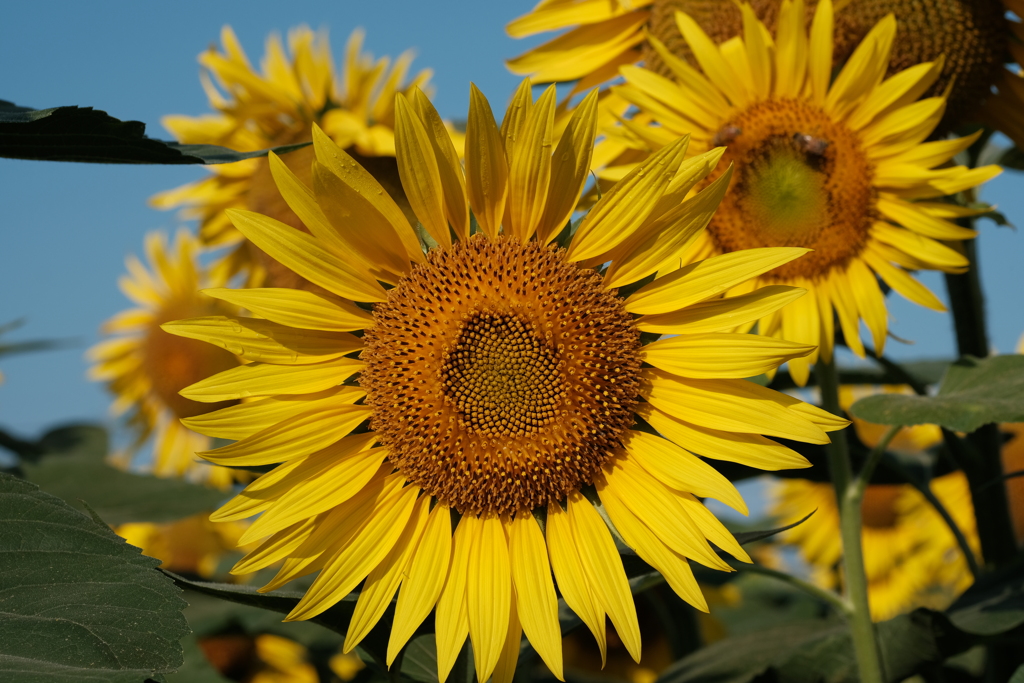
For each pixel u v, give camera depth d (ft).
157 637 2.98
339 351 3.30
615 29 3.97
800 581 3.61
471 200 3.29
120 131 3.14
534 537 3.27
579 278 3.31
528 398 3.29
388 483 3.29
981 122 3.87
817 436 3.21
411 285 3.31
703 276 3.28
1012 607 3.63
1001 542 3.99
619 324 3.30
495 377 3.29
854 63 3.67
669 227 3.29
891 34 3.66
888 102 3.67
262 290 3.26
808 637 3.90
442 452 3.27
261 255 4.01
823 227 3.68
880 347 3.66
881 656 3.67
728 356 3.26
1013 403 3.41
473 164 3.26
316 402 3.27
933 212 3.67
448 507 3.29
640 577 3.48
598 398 3.28
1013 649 3.78
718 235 3.75
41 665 2.93
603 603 3.20
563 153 3.28
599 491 3.28
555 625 3.20
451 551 3.26
